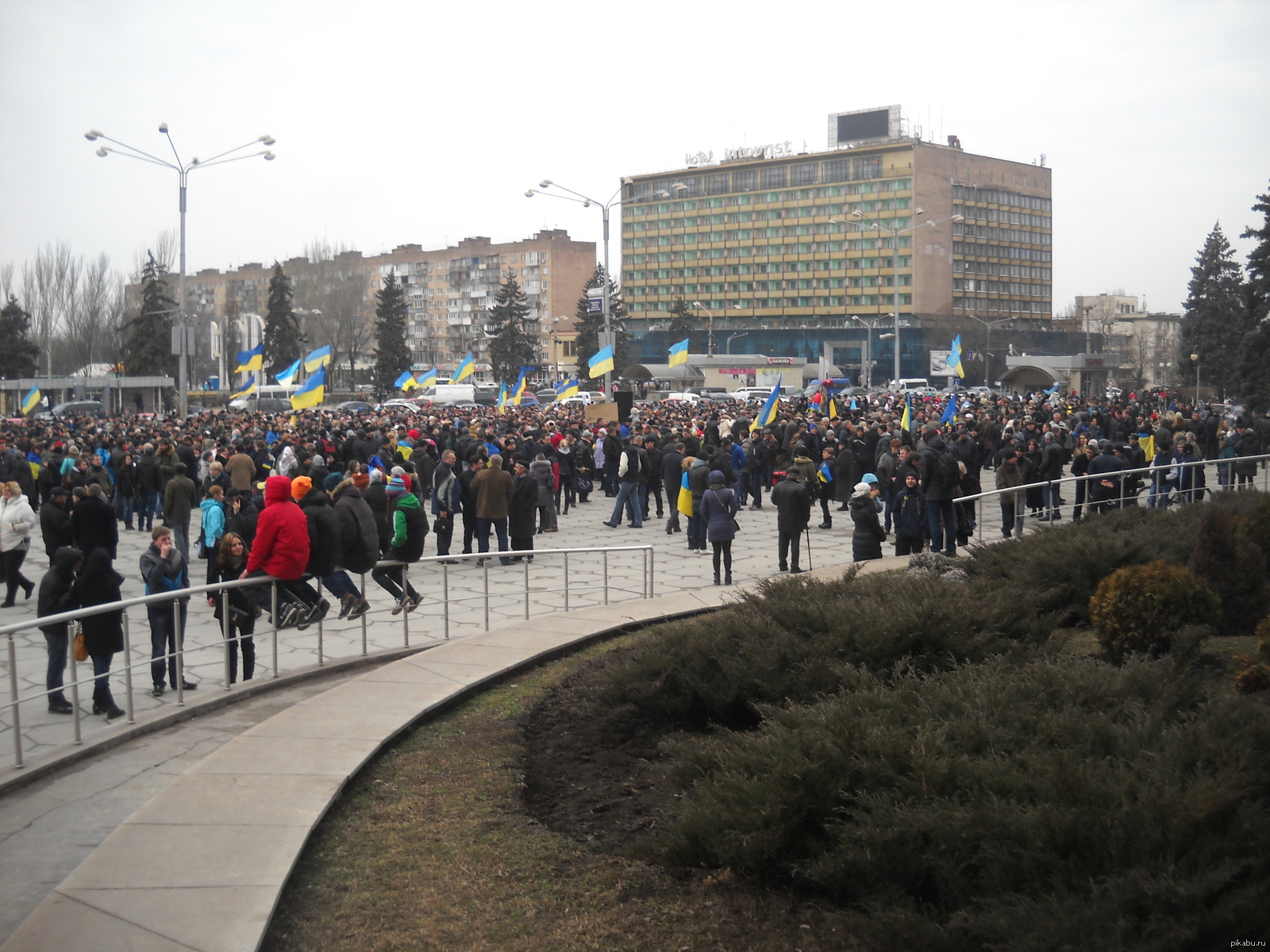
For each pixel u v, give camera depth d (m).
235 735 7.75
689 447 23.94
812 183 129.88
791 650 7.22
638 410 42.16
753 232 134.88
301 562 9.09
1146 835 3.94
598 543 18.98
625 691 7.71
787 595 8.27
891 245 124.69
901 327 121.62
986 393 74.94
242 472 20.77
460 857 5.27
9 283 89.94
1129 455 21.25
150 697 8.84
